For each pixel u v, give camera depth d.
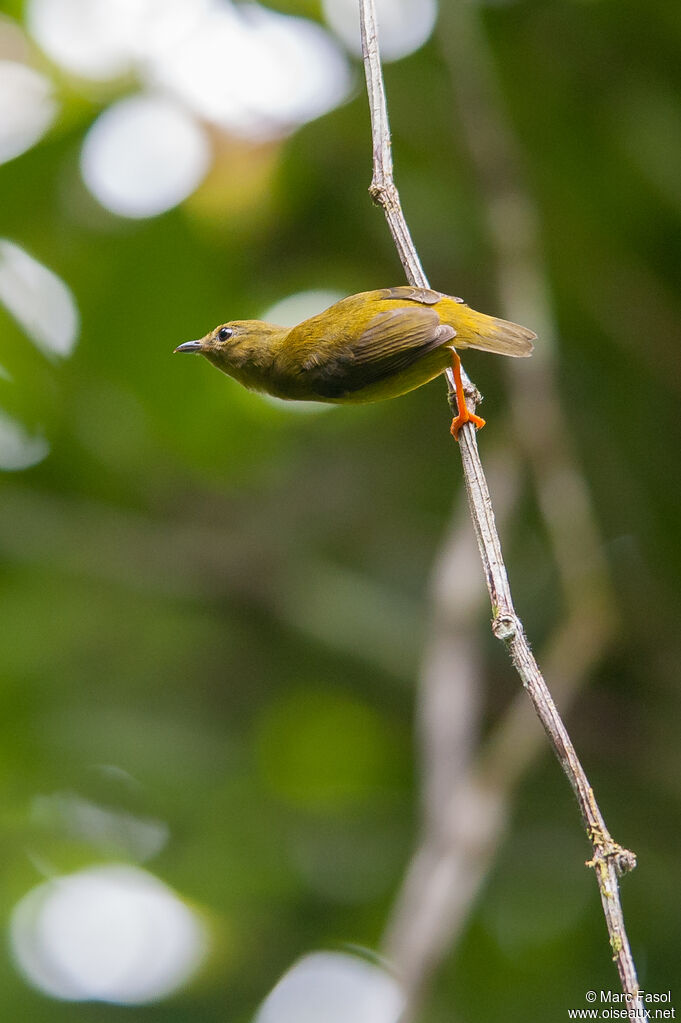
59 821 11.74
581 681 10.45
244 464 14.40
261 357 9.58
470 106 11.87
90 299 12.95
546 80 13.25
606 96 13.18
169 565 13.74
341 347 8.58
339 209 13.32
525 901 10.82
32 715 12.50
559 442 11.15
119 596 13.48
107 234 12.71
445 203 13.21
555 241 13.27
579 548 10.95
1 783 12.01
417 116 13.15
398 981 8.12
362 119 12.95
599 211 13.19
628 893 10.80
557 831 11.48
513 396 11.29
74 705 12.52
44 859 11.44
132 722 12.42
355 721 13.27
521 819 11.59
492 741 12.52
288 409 14.03
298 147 12.80
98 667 12.98
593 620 10.73
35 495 14.00
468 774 9.27
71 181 12.64
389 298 8.77
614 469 13.12
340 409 14.26
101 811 11.85
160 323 13.10
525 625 12.98
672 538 12.95
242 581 13.64
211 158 12.65
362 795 12.21
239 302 13.38
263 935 10.99
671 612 12.75
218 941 10.91
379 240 13.35
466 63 11.90
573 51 13.15
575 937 10.70
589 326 13.55
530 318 11.31
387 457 14.35
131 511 14.20
